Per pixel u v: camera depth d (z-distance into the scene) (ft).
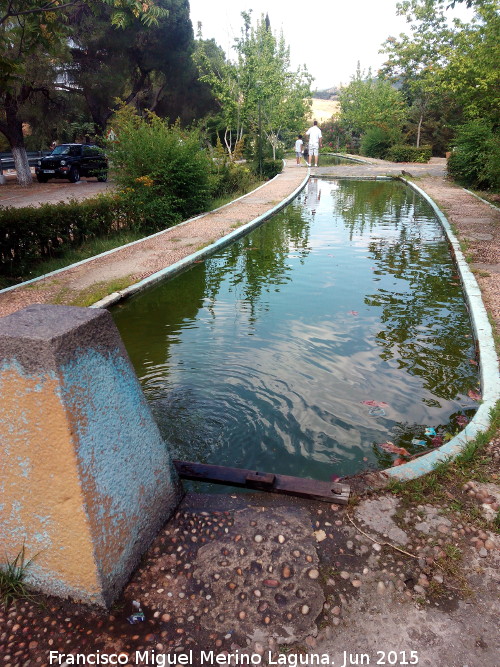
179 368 14.93
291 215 43.96
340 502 8.32
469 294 19.17
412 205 47.65
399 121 111.86
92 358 6.37
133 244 31.42
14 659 5.98
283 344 16.60
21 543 6.56
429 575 7.00
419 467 9.21
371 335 17.17
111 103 74.49
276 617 6.41
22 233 26.91
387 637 6.16
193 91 87.97
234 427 11.78
